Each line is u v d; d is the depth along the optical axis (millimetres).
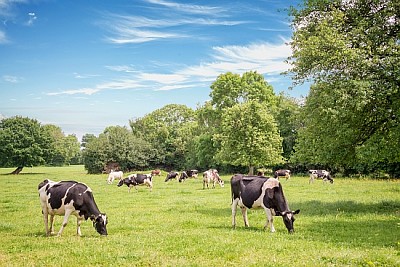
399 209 19500
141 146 85500
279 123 61656
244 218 15555
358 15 19406
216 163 69938
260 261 9172
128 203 24688
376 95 16891
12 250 10953
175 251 10352
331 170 56812
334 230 14078
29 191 35250
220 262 9188
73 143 157375
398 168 46812
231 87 64625
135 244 11414
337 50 17250
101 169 80188
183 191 33125
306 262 8969
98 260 9562
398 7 18031
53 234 14148
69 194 13531
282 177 51469
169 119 100062
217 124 70875
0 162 80812
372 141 17672
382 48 17250
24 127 83438
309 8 20719
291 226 13781
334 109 17406
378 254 9602
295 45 20047
